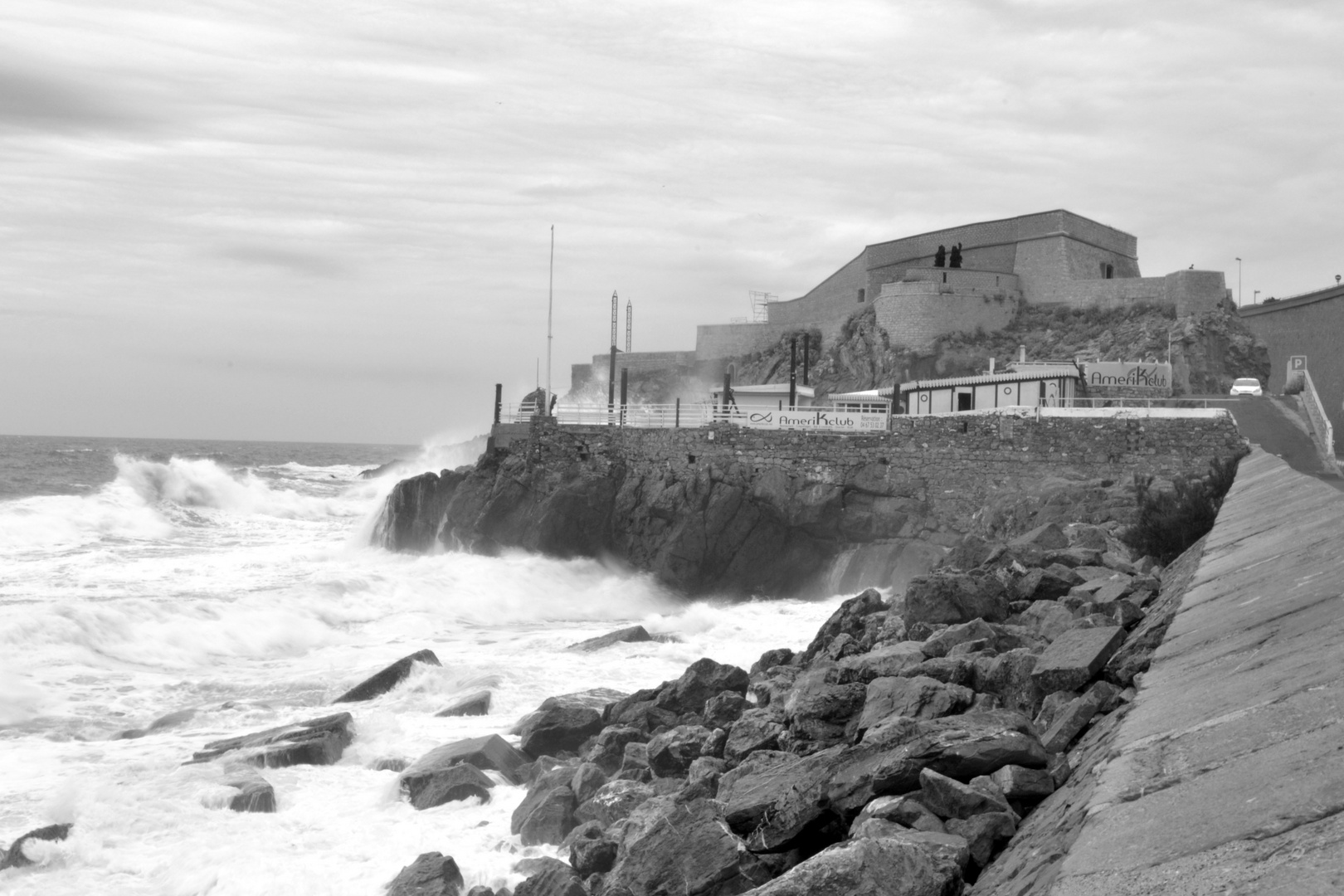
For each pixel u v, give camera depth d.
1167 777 6.19
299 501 88.75
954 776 10.38
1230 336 74.12
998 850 9.38
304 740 21.30
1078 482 43.25
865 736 11.80
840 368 85.31
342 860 15.75
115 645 32.09
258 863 15.65
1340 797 4.87
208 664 32.34
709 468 50.69
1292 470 25.42
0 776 20.52
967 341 80.25
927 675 14.53
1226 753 6.14
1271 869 4.54
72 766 21.22
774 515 49.81
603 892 11.47
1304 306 78.31
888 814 9.95
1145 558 24.19
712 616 40.56
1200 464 44.56
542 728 21.12
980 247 87.69
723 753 16.73
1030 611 18.72
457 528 53.97
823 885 8.17
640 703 21.67
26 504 69.62
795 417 52.00
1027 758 10.30
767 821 11.38
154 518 71.50
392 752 21.50
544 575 49.25
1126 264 91.50
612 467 53.59
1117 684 12.18
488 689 26.58
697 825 11.41
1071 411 47.59
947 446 48.22
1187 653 9.48
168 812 17.73
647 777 17.75
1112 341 75.81
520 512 53.06
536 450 54.44
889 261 89.00
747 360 94.06
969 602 20.09
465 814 17.50
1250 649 8.36
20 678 28.50
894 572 47.31
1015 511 42.62
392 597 43.41
